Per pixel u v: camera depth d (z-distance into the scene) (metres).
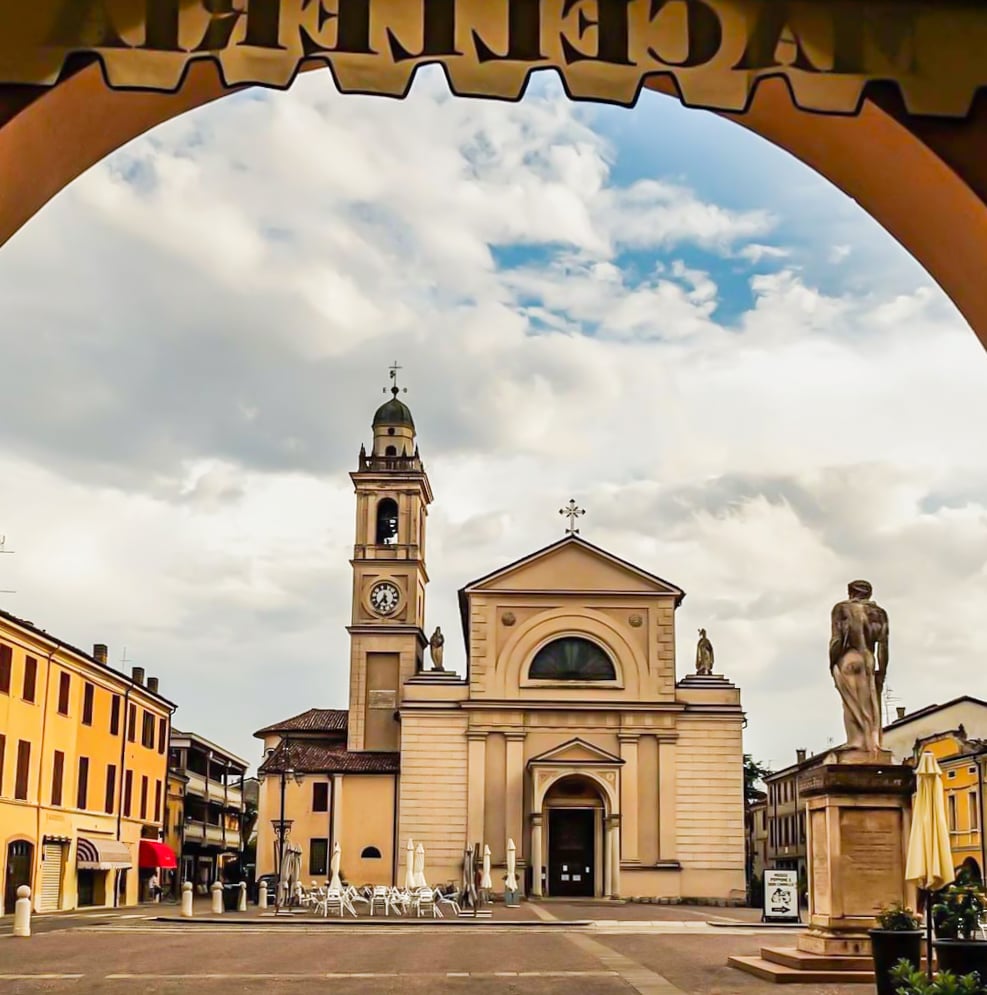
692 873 58.62
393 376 71.19
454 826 59.19
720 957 26.09
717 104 5.84
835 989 18.33
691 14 5.82
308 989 20.03
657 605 61.41
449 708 60.16
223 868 93.19
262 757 73.19
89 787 56.12
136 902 63.12
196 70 6.65
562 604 61.44
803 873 87.88
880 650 20.55
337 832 61.03
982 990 11.70
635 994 18.59
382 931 37.22
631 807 59.22
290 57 5.72
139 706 64.00
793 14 5.86
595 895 59.12
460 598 63.94
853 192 7.29
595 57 5.77
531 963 24.89
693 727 60.12
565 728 60.12
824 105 5.93
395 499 67.56
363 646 65.06
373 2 5.72
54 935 35.25
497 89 5.75
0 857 46.19
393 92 5.74
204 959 26.34
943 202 6.56
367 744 63.94
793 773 89.81
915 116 6.11
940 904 17.09
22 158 6.20
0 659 46.34
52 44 5.68
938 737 59.56
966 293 7.00
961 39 5.95
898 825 19.78
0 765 46.12
